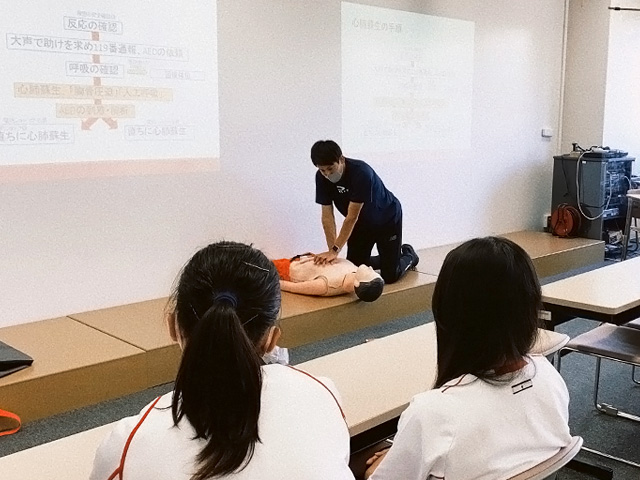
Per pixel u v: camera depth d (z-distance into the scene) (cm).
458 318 139
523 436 138
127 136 410
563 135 736
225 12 446
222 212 463
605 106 705
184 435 109
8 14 358
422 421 135
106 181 405
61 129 383
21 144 370
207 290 118
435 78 590
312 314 420
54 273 392
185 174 440
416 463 137
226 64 451
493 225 676
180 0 424
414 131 580
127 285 424
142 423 112
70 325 384
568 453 145
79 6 383
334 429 116
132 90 409
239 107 462
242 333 109
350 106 529
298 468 107
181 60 429
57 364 324
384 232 480
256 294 120
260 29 465
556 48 710
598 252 650
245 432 107
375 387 182
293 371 124
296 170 502
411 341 222
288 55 484
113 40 398
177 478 106
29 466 140
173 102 429
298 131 498
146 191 424
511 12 652
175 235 441
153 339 362
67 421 310
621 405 331
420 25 570
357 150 538
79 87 388
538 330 143
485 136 648
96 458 113
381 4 539
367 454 184
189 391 108
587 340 293
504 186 680
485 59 634
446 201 620
